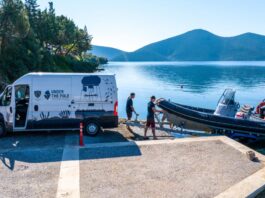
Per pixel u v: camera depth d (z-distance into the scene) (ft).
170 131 53.16
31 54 175.22
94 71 320.29
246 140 56.85
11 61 159.33
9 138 47.70
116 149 41.63
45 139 47.14
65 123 48.14
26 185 30.50
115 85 49.16
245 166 35.29
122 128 56.80
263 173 33.24
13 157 38.42
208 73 365.20
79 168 34.91
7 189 29.63
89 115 48.47
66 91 48.03
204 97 153.28
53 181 31.42
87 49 332.39
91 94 48.44
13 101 47.42
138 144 43.73
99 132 52.65
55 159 37.78
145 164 36.11
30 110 47.44
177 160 37.35
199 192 29.01
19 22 152.66
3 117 47.91
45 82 47.80
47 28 270.46
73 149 41.55
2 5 151.23
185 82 237.45
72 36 295.69
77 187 30.07
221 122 54.70
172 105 56.39
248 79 265.13
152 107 50.14
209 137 47.03
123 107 115.24
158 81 247.70
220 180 31.60
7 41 156.56
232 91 62.34
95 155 39.24
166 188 29.91
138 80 258.98
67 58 295.48
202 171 33.96
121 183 30.99
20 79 47.47
